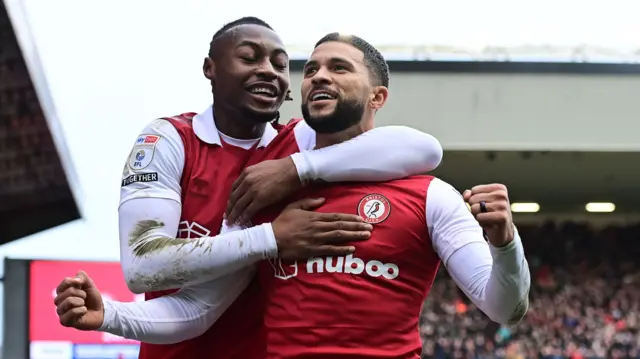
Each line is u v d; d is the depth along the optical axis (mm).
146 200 3123
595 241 19438
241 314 3293
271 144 3391
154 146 3248
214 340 3309
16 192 13258
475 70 12812
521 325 16547
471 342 16109
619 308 17281
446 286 17234
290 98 3834
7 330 13039
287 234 2861
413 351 2836
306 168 2971
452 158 15352
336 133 3121
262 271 3047
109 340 13391
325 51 3074
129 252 3033
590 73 12945
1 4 10438
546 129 12828
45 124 12281
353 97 3035
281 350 2807
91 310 2844
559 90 12914
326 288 2781
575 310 17172
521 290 2652
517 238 2604
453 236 2865
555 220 20125
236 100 3385
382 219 2869
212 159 3357
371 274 2809
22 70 11547
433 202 2912
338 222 2834
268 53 3443
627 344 16266
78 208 13570
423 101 12695
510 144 12727
